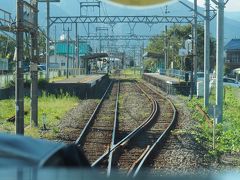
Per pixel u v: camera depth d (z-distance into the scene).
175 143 24.42
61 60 141.88
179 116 37.38
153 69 166.50
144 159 19.33
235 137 26.03
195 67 58.50
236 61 160.38
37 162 3.83
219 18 33.19
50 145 4.46
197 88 54.47
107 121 34.38
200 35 125.19
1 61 62.28
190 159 20.50
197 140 25.45
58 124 31.39
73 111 40.44
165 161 20.25
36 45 29.38
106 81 111.31
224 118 35.78
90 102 50.09
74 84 56.19
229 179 3.72
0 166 3.64
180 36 129.62
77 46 108.06
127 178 3.69
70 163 4.58
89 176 3.60
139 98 58.03
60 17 68.12
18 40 24.73
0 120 33.28
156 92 71.25
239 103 50.81
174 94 64.44
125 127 31.30
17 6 24.61
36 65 29.59
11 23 26.34
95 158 20.84
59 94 55.38
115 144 23.02
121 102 51.78
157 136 27.14
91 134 27.95
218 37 33.16
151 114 37.84
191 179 3.71
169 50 125.19
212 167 19.09
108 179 3.61
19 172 3.51
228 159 20.98
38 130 28.39
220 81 32.75
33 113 29.80
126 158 20.86
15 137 4.52
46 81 56.19
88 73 132.50
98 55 121.12
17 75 24.75
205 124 32.50
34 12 28.59
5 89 50.84
